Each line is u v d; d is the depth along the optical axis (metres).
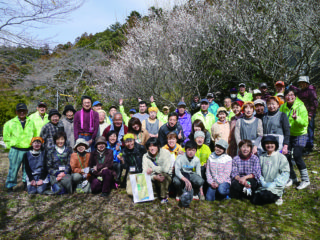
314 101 4.69
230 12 7.18
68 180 4.16
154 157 3.96
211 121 5.30
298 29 6.33
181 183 3.81
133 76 8.88
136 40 9.22
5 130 4.28
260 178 3.73
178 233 3.01
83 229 3.10
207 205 3.75
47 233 3.01
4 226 3.17
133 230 3.08
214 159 3.96
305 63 6.98
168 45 8.35
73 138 4.94
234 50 7.59
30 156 4.21
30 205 3.79
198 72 8.59
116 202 3.89
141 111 5.83
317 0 6.14
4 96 5.30
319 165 4.69
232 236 2.93
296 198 3.75
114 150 4.59
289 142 4.17
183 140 4.97
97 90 10.86
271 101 3.96
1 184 4.72
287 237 2.87
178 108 5.54
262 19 7.09
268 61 7.19
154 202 3.88
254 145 4.01
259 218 3.31
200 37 8.30
